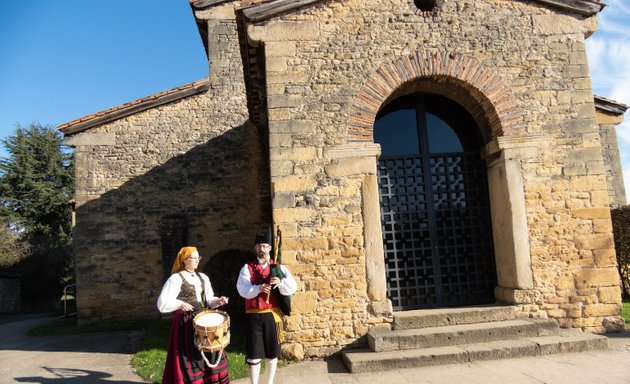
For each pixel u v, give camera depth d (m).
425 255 6.51
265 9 5.95
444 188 6.74
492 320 5.73
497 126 6.19
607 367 4.54
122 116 10.71
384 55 6.12
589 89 6.29
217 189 10.80
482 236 6.62
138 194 10.52
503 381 4.29
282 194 5.72
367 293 5.62
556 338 5.30
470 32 6.28
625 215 9.15
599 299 5.88
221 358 3.91
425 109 7.00
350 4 6.19
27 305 19.69
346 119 5.93
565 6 6.39
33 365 6.34
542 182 6.03
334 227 5.70
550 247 5.92
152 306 10.14
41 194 23.58
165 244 10.29
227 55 11.48
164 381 3.84
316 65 6.01
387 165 6.70
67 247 22.28
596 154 6.14
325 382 4.60
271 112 5.86
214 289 10.38
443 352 5.02
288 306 4.33
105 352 6.99
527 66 6.27
